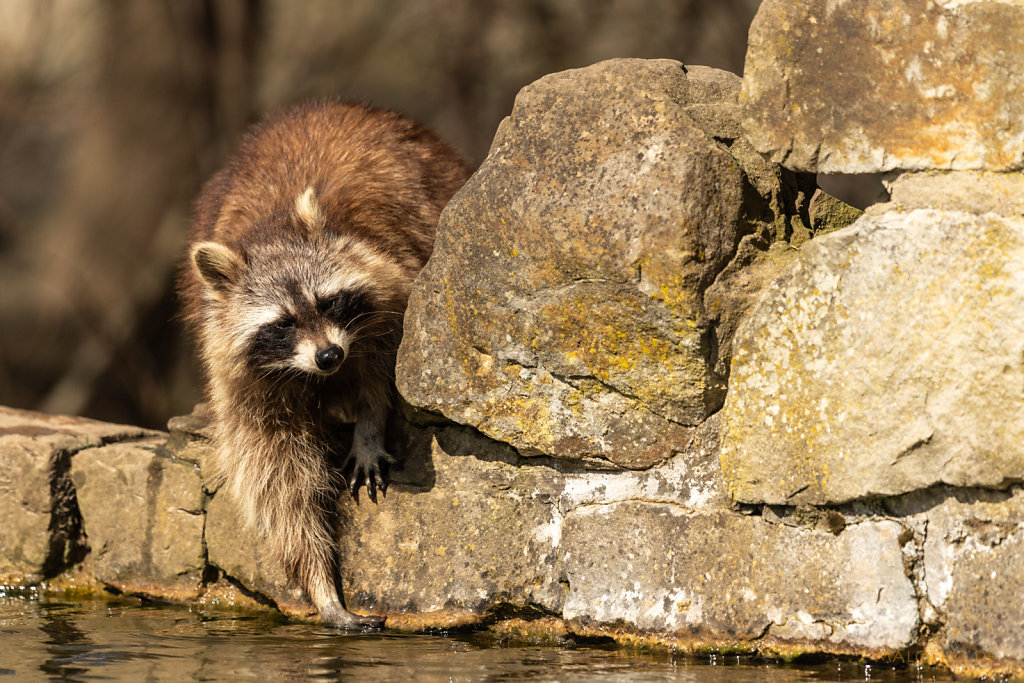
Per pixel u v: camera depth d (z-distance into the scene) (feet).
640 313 25.57
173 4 77.82
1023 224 22.56
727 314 25.17
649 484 26.76
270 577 31.99
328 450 32.32
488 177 27.61
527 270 26.96
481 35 72.02
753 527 25.26
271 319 31.76
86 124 82.58
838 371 23.91
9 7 87.86
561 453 27.48
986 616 22.74
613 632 26.73
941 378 22.97
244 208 35.55
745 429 25.00
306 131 37.60
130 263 78.69
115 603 33.88
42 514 35.17
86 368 79.87
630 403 26.45
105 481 34.81
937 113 23.40
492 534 28.63
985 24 22.91
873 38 23.85
